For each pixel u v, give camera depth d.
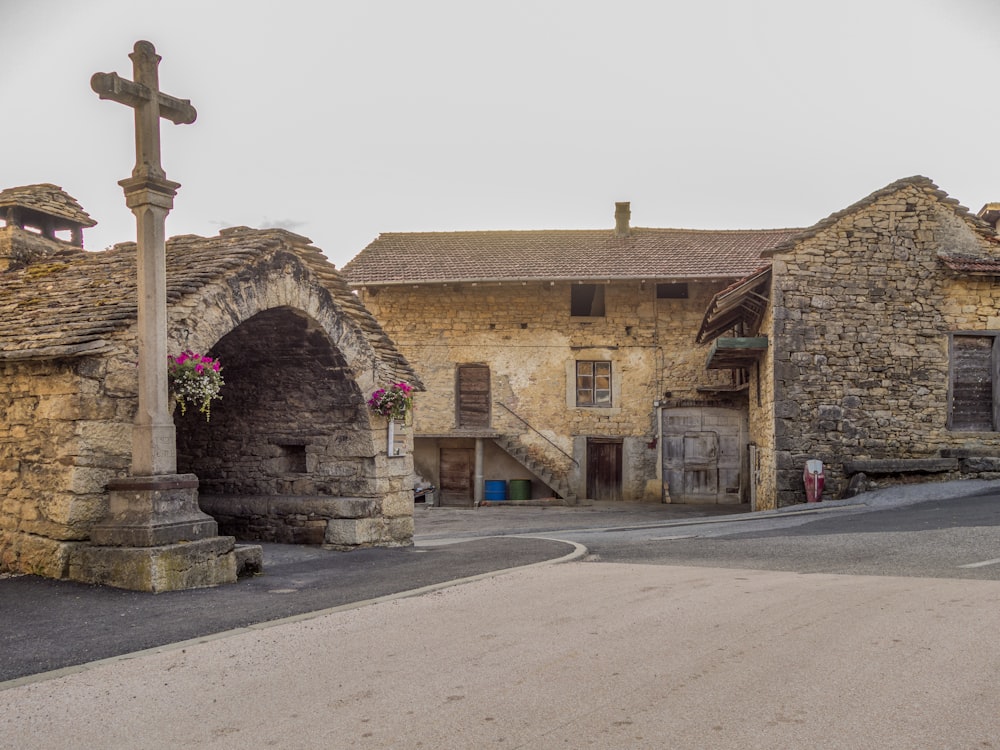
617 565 8.84
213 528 7.93
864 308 16.41
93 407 7.76
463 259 24.03
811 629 5.42
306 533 11.07
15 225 14.22
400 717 4.02
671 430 22.98
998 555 8.69
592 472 23.11
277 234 9.83
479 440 22.80
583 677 4.54
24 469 8.06
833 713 3.90
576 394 23.16
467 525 17.64
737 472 22.69
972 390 16.38
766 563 8.83
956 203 16.53
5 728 3.98
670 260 23.22
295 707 4.20
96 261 10.58
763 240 24.88
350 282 22.64
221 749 3.69
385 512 11.20
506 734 3.77
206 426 12.11
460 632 5.66
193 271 8.89
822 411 16.22
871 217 16.52
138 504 7.55
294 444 11.55
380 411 11.04
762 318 17.98
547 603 6.59
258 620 6.20
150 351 7.71
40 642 5.61
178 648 5.41
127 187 7.79
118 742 3.79
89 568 7.54
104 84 7.37
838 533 11.29
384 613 6.40
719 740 3.63
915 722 3.76
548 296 23.19
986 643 4.95
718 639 5.25
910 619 5.60
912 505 14.19
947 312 16.41
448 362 23.28
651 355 22.98
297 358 10.90
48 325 8.39
